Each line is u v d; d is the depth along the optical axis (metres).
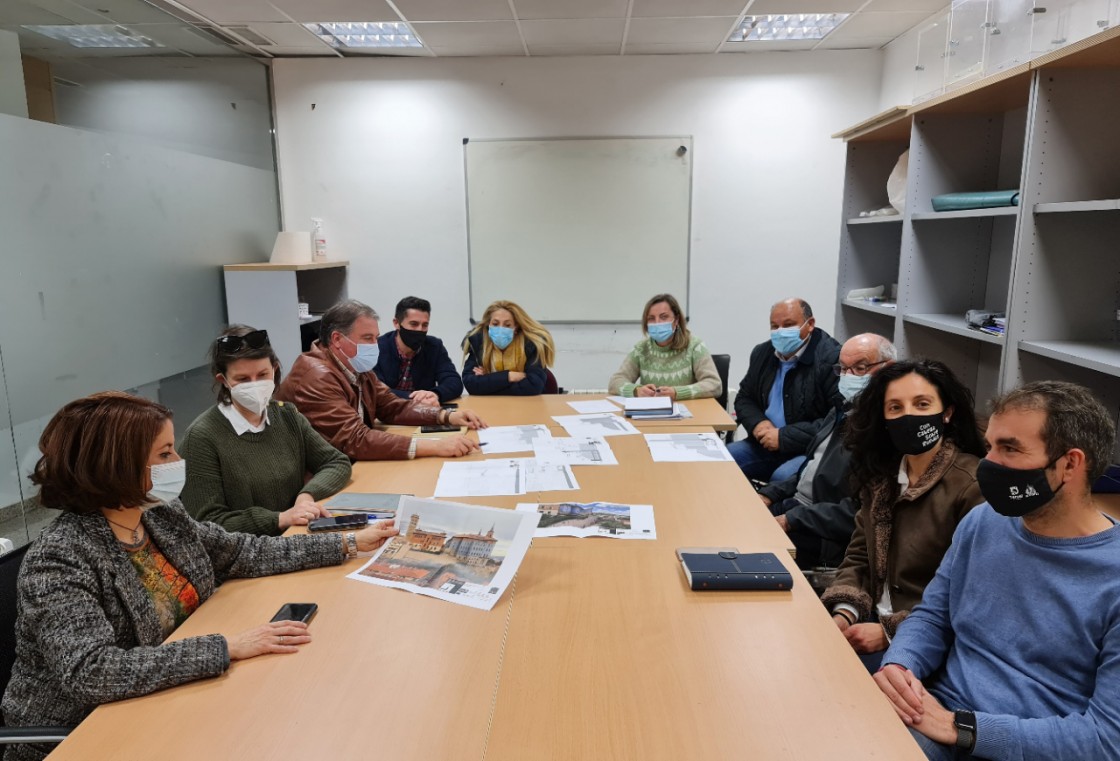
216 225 4.48
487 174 5.04
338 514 1.83
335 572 1.52
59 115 3.24
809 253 5.06
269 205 5.09
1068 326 2.29
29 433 3.04
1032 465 1.12
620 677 1.14
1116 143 2.17
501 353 3.54
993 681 1.22
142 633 1.25
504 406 3.16
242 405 1.88
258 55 4.89
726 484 2.08
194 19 4.07
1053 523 1.16
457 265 5.19
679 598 1.40
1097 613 1.10
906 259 3.08
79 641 1.11
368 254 5.20
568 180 5.02
